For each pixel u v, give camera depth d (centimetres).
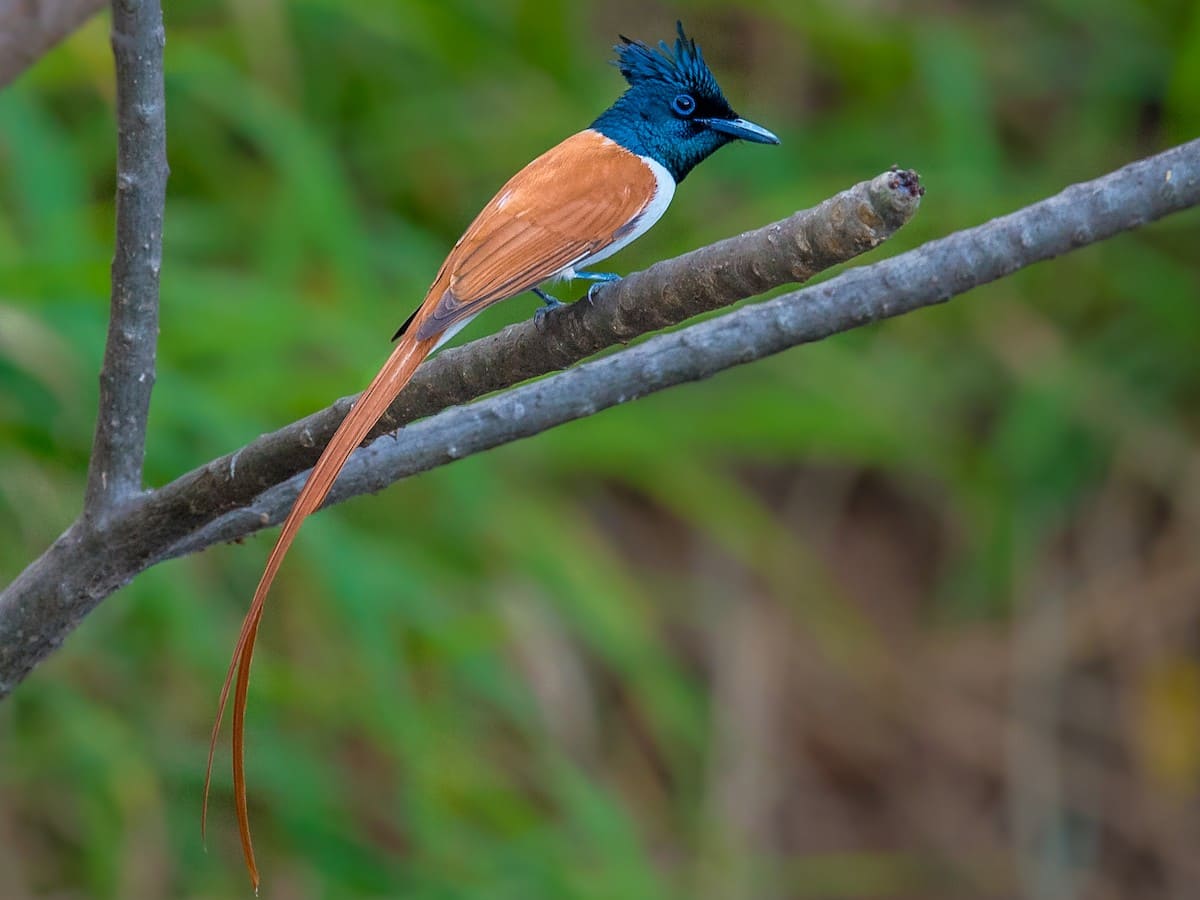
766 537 1377
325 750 1103
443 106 1254
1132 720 1505
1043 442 1354
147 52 454
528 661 1130
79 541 523
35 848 1070
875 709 1512
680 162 716
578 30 1321
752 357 562
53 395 922
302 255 1087
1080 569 1512
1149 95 1422
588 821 1054
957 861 1477
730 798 1357
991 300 1372
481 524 1092
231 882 1027
